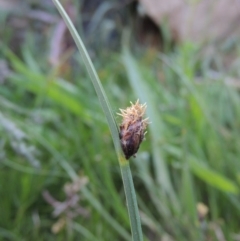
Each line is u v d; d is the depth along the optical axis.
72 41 0.34
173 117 0.24
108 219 0.18
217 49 0.33
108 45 0.36
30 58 0.30
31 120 0.24
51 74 0.26
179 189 0.21
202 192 0.21
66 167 0.21
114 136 0.08
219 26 0.35
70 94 0.26
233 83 0.28
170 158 0.22
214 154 0.22
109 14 0.38
